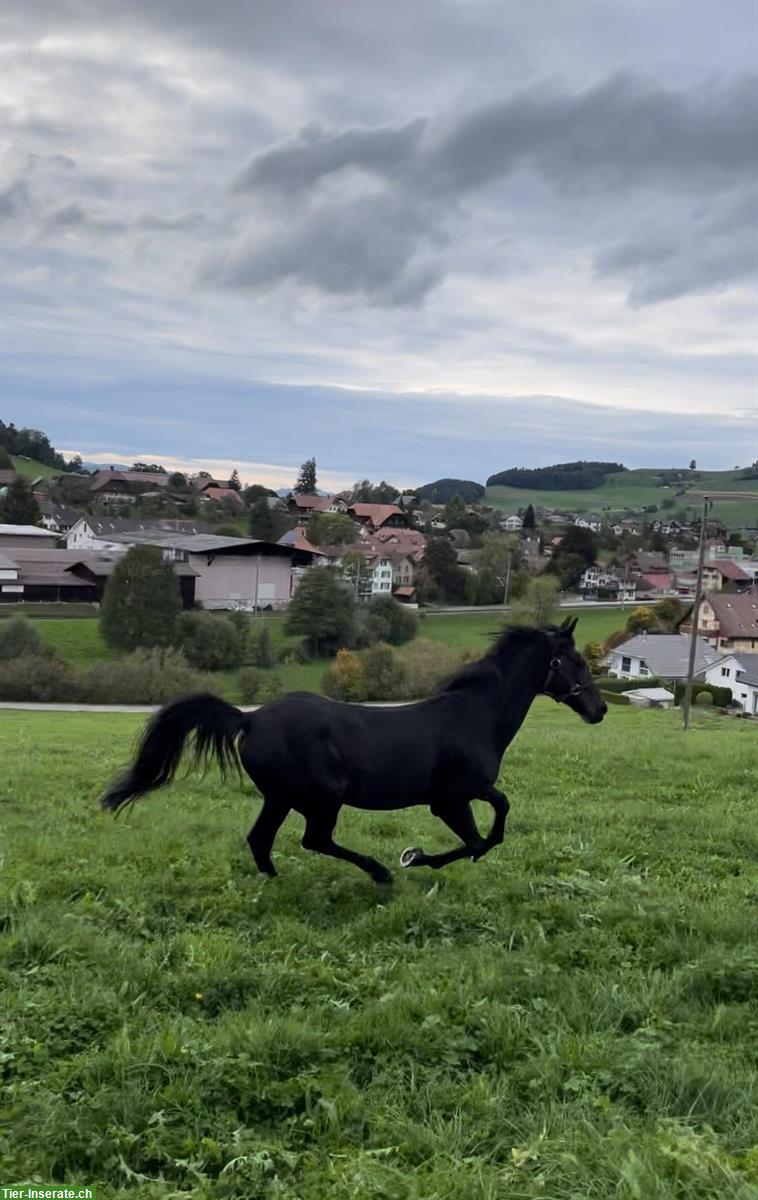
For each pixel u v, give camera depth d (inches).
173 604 2977.4
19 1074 180.4
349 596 3191.4
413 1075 182.4
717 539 6766.7
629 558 5629.9
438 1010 211.3
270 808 304.8
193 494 7529.5
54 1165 155.4
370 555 4633.4
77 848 347.6
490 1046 196.7
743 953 243.1
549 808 448.1
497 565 4591.5
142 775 303.6
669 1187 144.5
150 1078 180.9
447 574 4458.7
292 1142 165.6
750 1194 140.0
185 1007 217.2
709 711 2493.8
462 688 323.0
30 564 3853.3
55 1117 164.9
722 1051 197.6
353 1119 171.5
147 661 2493.8
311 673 2898.6
